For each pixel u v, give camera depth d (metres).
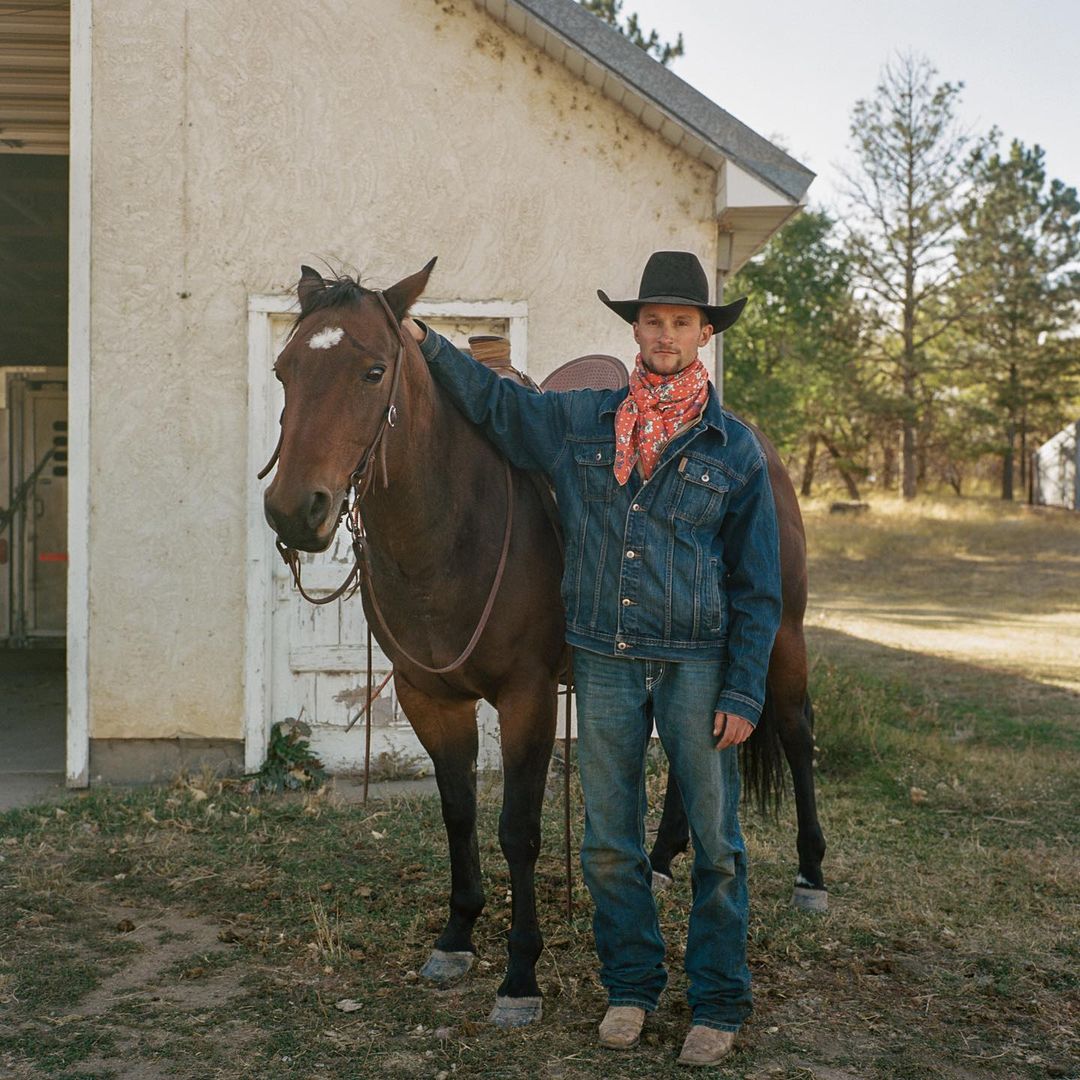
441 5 5.52
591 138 5.59
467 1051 2.89
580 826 4.82
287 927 3.75
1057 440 36.62
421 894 4.02
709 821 2.79
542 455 3.01
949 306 34.94
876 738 6.13
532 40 5.52
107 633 5.47
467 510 3.04
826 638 10.85
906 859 4.45
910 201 33.19
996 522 26.98
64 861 4.39
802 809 3.95
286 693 5.66
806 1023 3.06
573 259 5.62
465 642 3.06
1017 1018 3.11
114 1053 2.90
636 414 2.79
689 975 2.92
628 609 2.77
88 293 5.41
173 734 5.51
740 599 2.76
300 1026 3.04
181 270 5.46
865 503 30.52
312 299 2.74
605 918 2.93
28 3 5.58
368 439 2.64
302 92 5.48
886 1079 2.78
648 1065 2.82
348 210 5.54
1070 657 9.67
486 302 5.62
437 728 3.31
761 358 23.02
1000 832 4.82
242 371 5.49
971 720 7.05
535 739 3.08
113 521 5.46
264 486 5.50
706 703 2.77
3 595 10.48
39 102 6.66
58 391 10.45
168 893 4.06
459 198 5.58
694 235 5.63
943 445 38.00
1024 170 36.06
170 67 5.42
